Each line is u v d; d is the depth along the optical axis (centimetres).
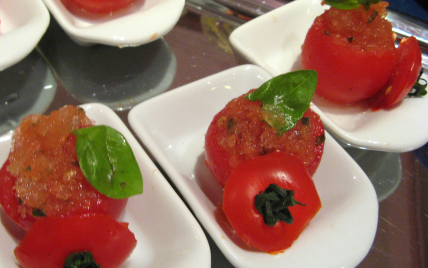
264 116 13
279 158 13
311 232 13
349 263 12
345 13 17
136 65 19
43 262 11
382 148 16
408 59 16
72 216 12
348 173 14
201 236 12
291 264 12
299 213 13
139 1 21
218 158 14
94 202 12
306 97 13
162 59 20
